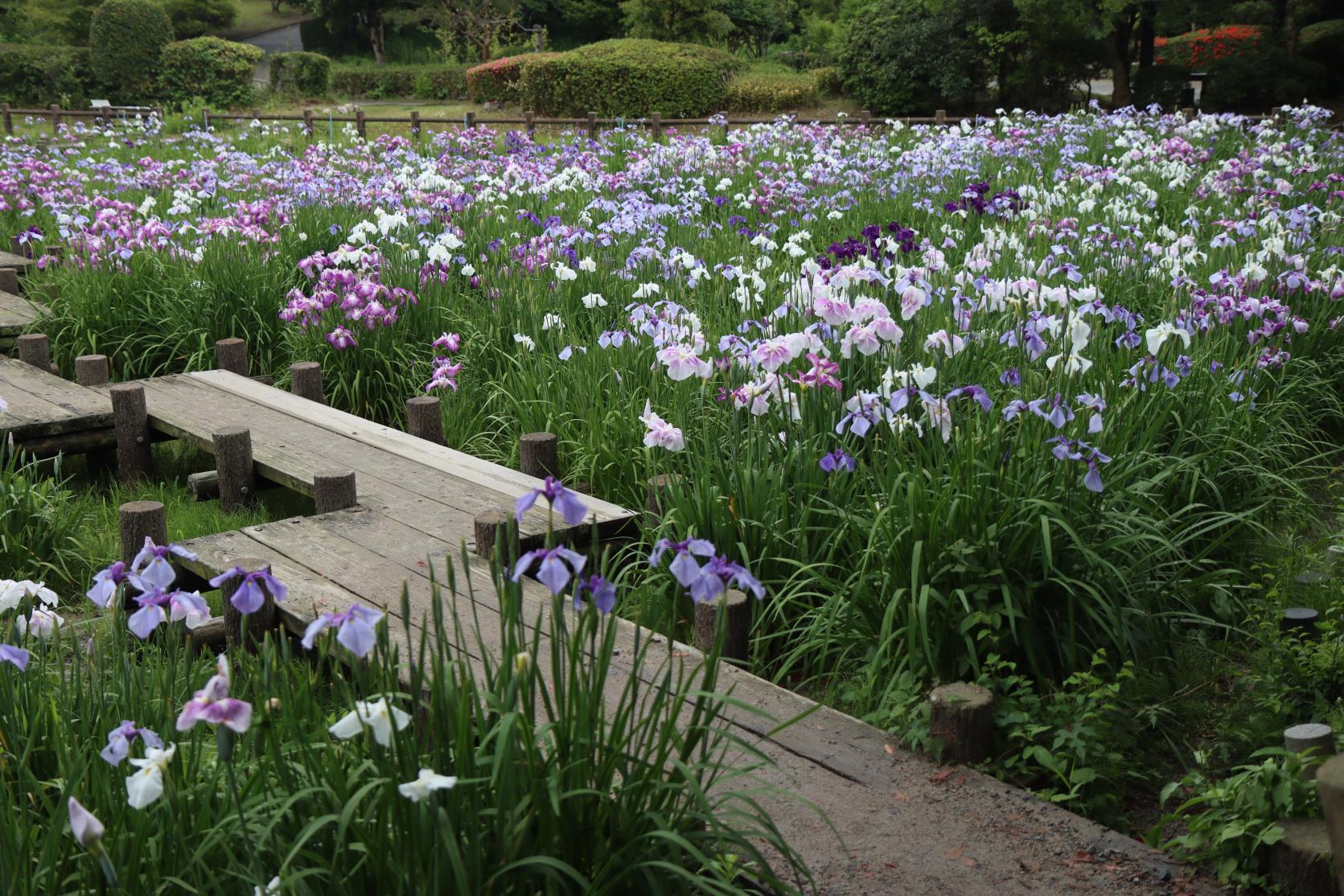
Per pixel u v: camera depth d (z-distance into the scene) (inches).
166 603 103.0
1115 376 211.0
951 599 152.3
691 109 1109.7
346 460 237.1
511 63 1216.8
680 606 183.3
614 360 252.7
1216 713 161.3
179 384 294.4
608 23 1857.8
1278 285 274.8
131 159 697.6
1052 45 1013.8
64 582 211.5
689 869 107.0
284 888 89.0
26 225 482.0
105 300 339.6
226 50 1332.4
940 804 127.3
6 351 349.4
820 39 1446.9
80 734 117.3
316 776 96.0
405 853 90.8
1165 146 551.2
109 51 1305.4
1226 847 120.3
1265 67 968.3
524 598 168.7
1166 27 1040.8
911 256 330.6
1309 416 264.5
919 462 167.3
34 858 97.3
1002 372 210.7
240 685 127.1
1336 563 188.5
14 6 1683.1
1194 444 215.9
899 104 1056.8
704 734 100.6
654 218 380.8
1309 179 464.8
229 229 368.8
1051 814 126.3
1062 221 348.8
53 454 260.7
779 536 175.3
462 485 222.4
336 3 1894.7
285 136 828.0
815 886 111.7
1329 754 124.9
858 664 165.2
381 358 304.0
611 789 102.6
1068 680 148.4
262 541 193.8
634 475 224.8
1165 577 183.9
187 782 102.4
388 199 406.6
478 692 99.4
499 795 90.4
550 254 324.5
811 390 188.4
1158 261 313.1
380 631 93.3
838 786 130.4
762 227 407.2
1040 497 160.7
